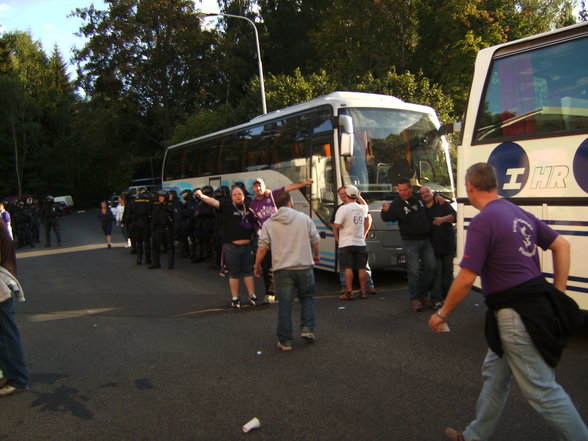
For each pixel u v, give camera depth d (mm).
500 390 3227
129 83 42344
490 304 3059
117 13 40719
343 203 8445
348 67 33344
